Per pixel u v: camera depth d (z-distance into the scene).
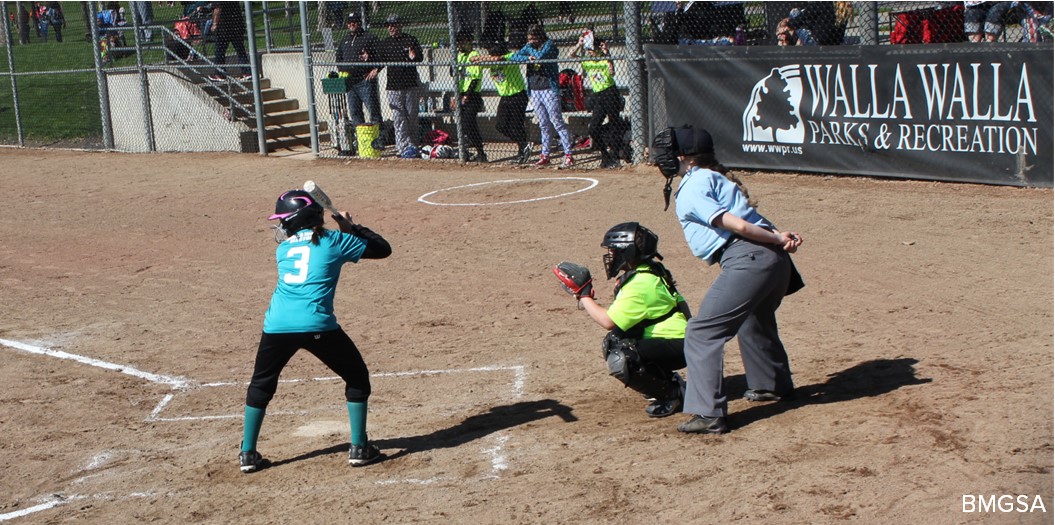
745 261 6.13
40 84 29.91
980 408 6.42
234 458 6.86
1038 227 11.41
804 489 5.53
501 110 17.98
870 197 13.38
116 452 7.13
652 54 16.17
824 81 14.53
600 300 9.99
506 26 20.81
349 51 19.78
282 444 7.05
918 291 9.53
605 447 6.43
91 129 25.77
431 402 7.68
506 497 5.84
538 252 11.88
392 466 6.49
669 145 6.19
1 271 12.55
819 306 9.32
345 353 6.38
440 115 20.03
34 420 7.80
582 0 20.09
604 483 5.88
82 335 9.89
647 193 14.41
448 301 10.34
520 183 15.99
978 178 13.45
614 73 18.58
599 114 16.69
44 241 14.08
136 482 6.59
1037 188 12.99
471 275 11.19
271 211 15.20
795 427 6.41
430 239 12.88
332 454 6.80
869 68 14.07
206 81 23.08
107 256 13.07
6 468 6.95
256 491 6.28
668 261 11.08
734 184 6.24
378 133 20.00
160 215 15.37
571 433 6.75
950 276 9.93
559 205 14.12
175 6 36.56
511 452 6.52
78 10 43.00
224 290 11.26
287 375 8.57
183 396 8.19
